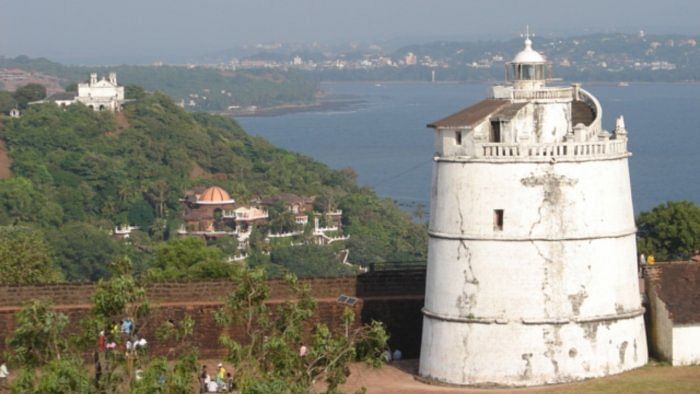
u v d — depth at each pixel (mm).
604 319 70938
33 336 55969
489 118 71812
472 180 71375
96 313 57375
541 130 72125
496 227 71000
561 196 70562
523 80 74250
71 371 53562
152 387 53500
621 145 72812
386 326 80188
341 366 58688
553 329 70438
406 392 69750
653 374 70062
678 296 73500
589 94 75750
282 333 59562
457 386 71375
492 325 70875
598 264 71062
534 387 70000
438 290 72812
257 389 54094
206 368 71188
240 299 60312
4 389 63250
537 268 70500
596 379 70000
